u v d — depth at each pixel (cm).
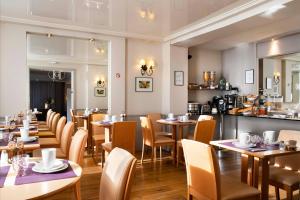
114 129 403
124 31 568
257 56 653
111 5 409
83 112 807
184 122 495
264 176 238
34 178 147
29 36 604
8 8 427
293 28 520
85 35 550
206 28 503
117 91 584
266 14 393
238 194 208
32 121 499
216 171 200
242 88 695
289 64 668
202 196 215
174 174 418
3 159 184
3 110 481
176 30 555
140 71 619
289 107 661
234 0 381
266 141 268
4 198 119
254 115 538
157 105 641
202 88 694
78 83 972
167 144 484
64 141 325
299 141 286
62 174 155
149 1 391
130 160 141
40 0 391
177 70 628
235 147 250
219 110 660
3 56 480
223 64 758
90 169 439
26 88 498
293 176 254
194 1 387
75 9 429
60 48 743
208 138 438
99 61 974
